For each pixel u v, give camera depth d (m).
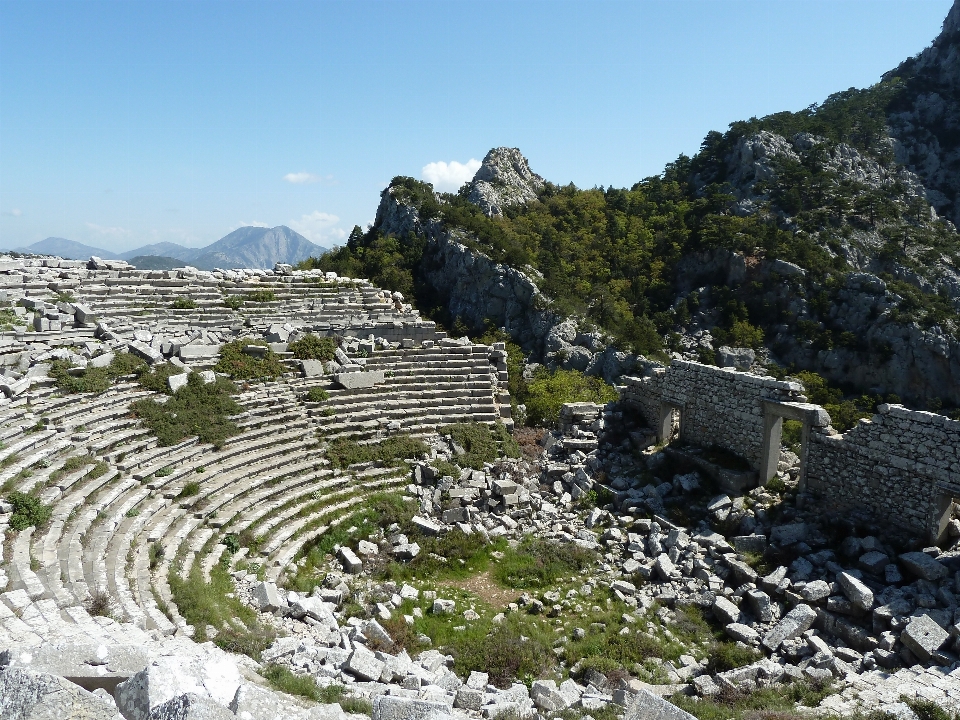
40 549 13.69
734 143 116.69
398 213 98.62
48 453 17.33
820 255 83.12
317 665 12.02
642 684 13.56
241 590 15.80
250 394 24.84
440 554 20.09
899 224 96.56
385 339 31.78
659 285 86.94
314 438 24.23
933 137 123.75
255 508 19.80
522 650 14.87
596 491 23.77
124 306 28.88
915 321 71.81
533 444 28.64
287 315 32.44
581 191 125.06
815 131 118.75
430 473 24.08
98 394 21.33
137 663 7.72
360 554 19.52
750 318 81.00
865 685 13.04
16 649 7.29
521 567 19.41
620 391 29.02
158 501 17.81
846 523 18.97
